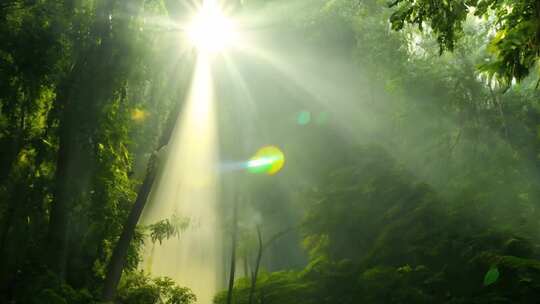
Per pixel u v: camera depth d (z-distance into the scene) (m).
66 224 10.59
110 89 11.03
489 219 12.84
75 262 11.48
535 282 9.95
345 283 13.14
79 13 11.13
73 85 10.69
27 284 9.84
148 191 11.67
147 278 14.80
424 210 12.99
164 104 13.52
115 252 11.09
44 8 10.50
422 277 11.91
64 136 10.66
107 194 11.96
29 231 11.73
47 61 10.33
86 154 10.77
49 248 10.43
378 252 13.23
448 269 11.73
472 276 11.32
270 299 13.66
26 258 11.06
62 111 10.94
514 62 5.02
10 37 10.12
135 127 13.87
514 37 4.82
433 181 16.06
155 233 13.21
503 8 5.60
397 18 6.00
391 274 12.22
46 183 11.78
